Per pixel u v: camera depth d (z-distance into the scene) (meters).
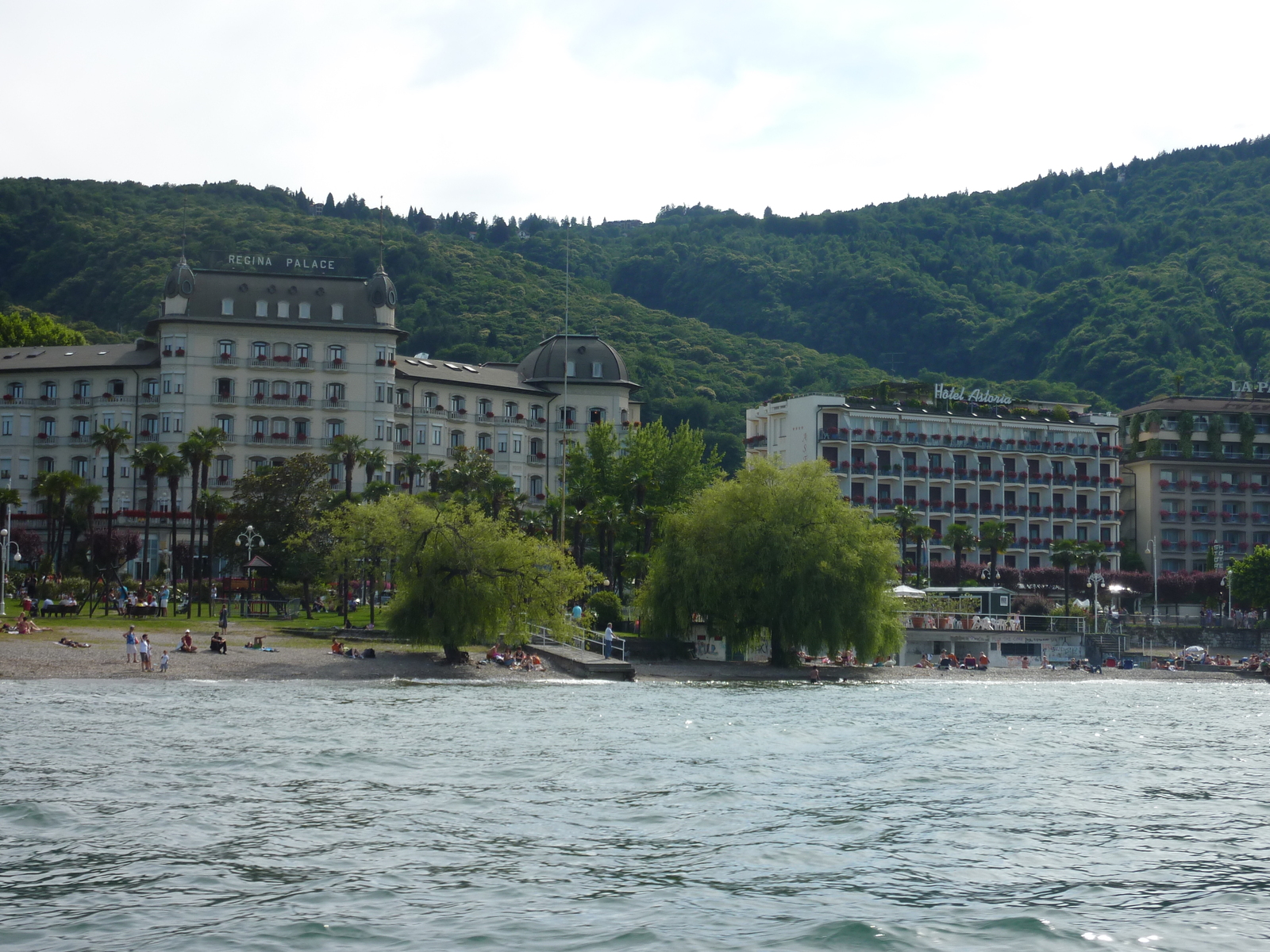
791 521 106.69
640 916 30.53
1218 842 40.03
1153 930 30.19
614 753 56.03
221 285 171.62
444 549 95.19
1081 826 42.22
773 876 34.53
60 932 28.69
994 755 59.16
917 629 128.88
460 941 28.44
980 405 196.38
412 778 48.34
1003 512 190.38
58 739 55.91
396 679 91.56
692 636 115.81
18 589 124.62
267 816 40.88
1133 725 76.81
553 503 148.25
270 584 135.38
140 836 37.59
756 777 50.47
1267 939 29.75
